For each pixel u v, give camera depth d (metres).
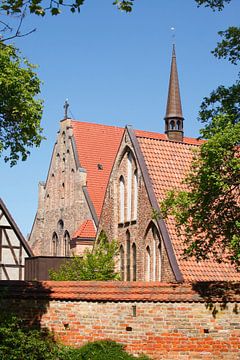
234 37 30.33
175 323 24.88
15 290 25.64
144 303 25.03
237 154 25.33
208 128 26.25
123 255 45.00
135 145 43.69
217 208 25.44
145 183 41.66
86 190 60.22
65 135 64.94
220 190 24.73
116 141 65.81
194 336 24.83
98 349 24.25
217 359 24.77
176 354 24.75
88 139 64.50
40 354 23.34
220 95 30.48
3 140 25.95
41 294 25.58
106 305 25.28
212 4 29.02
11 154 26.16
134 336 24.97
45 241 66.75
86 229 57.25
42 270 46.56
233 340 24.88
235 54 30.62
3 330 23.30
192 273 36.97
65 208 63.50
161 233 38.50
